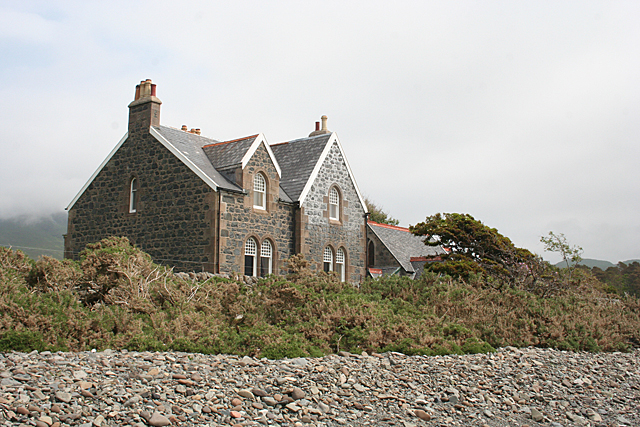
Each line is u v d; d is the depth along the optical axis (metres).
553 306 19.14
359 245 31.31
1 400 7.41
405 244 40.00
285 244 26.84
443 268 25.53
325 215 29.08
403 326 14.57
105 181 28.30
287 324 15.18
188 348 11.49
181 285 15.64
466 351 14.30
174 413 8.07
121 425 7.46
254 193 25.84
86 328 11.27
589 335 17.48
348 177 31.06
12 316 10.89
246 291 16.80
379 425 8.95
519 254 25.70
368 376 11.09
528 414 10.35
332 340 14.06
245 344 12.59
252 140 25.94
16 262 14.07
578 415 10.59
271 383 9.79
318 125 34.12
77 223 29.36
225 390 9.14
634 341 19.50
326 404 9.41
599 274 65.50
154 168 26.09
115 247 15.41
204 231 23.69
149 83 26.94
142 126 26.86
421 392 10.70
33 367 8.76
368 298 18.03
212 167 25.91
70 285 14.17
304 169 29.28
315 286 17.81
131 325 12.02
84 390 8.12
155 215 25.75
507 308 18.39
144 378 8.95
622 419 10.51
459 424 9.45
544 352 15.24
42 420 7.13
